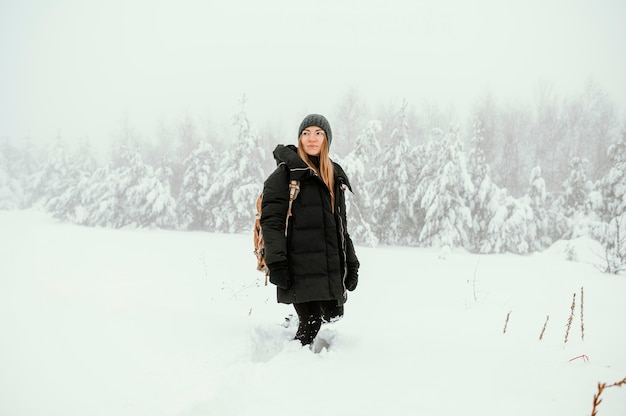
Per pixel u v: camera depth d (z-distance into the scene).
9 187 43.19
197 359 1.88
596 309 4.78
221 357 1.94
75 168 40.12
